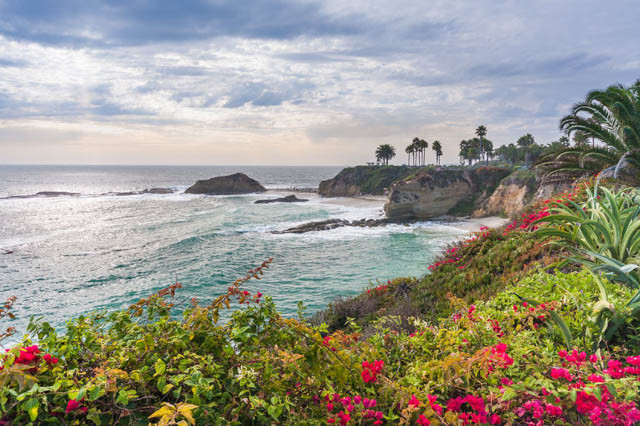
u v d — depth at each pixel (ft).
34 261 117.50
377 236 152.76
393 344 12.42
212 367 7.11
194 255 121.90
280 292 81.56
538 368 9.29
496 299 16.39
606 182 44.27
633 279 14.60
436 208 198.18
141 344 7.32
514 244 33.63
